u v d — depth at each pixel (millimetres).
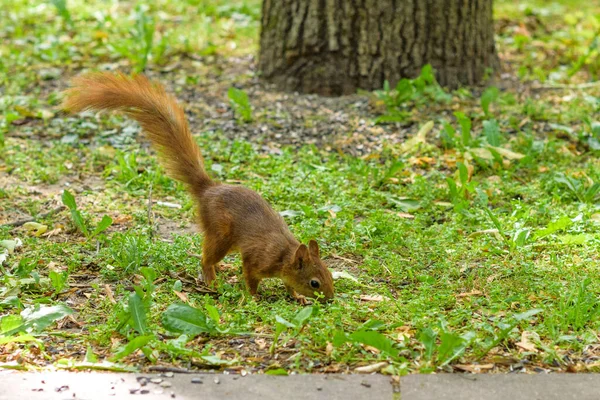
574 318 8250
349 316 8312
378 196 12000
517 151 13531
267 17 16328
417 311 8422
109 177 12867
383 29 15633
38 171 12836
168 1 22141
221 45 18844
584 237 10172
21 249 10180
